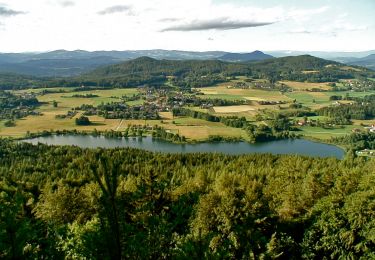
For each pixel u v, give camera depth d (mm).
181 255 21766
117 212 20047
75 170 137375
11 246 20438
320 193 63469
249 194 54812
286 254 50031
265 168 123125
